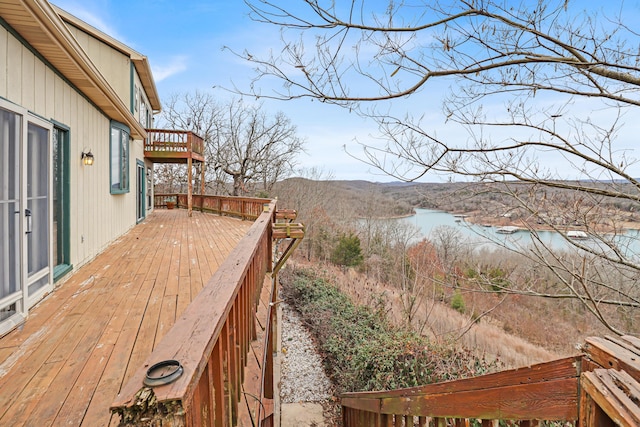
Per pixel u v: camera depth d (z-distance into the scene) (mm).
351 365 6137
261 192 22188
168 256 5133
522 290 4238
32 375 1977
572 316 6715
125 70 9141
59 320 2752
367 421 3174
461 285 5402
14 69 2869
